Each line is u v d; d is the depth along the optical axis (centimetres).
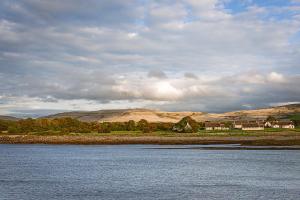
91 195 4466
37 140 17388
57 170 7081
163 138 16338
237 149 11769
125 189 4847
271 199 4144
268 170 6656
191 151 11650
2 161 9075
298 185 5038
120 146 15125
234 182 5341
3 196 4425
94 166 7775
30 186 5125
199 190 4731
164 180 5622
